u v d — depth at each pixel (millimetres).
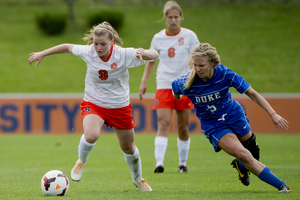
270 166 24078
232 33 95812
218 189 16797
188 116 23094
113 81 15758
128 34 94938
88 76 16234
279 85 73250
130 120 16109
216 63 14945
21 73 78750
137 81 75562
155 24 100312
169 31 23984
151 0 117188
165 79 23500
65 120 52719
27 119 52531
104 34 14812
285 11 107188
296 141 42375
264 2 113312
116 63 15469
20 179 20031
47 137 48500
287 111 52312
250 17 104125
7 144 40875
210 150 35250
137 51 15250
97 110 15883
